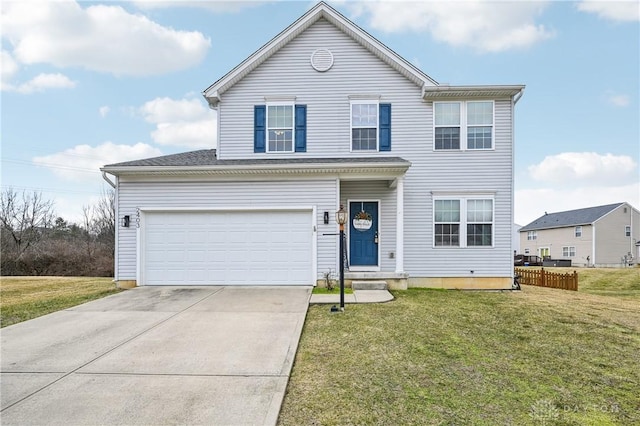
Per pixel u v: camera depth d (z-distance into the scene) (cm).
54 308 726
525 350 491
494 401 342
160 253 943
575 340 538
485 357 461
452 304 777
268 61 1095
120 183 943
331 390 362
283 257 935
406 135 1063
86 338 533
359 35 1059
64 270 2314
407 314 673
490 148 1045
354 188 1063
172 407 328
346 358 451
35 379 391
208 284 937
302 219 935
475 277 1033
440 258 1041
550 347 504
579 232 3656
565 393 362
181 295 827
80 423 302
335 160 994
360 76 1079
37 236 2761
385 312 687
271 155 1079
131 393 357
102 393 357
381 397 347
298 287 912
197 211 941
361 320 629
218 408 326
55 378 394
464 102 1053
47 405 334
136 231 938
